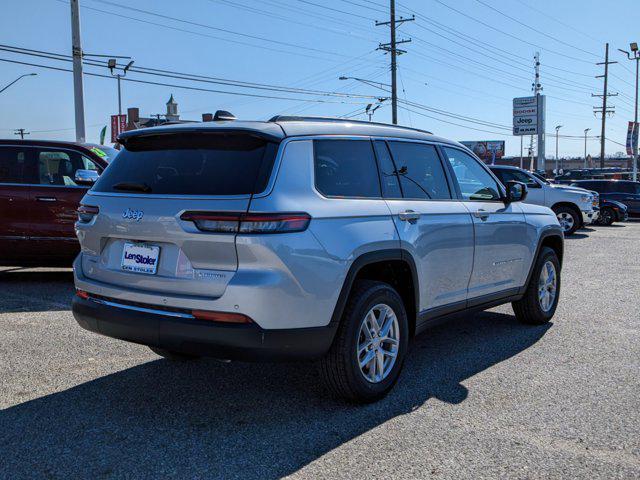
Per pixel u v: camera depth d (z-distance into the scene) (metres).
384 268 4.27
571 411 3.96
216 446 3.43
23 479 3.05
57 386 4.34
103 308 3.87
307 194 3.71
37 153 8.02
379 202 4.20
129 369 4.73
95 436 3.54
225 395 4.22
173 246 3.63
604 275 9.72
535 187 17.56
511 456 3.33
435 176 4.90
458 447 3.43
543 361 5.04
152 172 3.89
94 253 4.05
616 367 4.89
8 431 3.60
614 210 21.78
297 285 3.52
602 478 3.10
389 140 4.55
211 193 3.58
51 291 7.70
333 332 3.74
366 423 3.75
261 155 3.67
